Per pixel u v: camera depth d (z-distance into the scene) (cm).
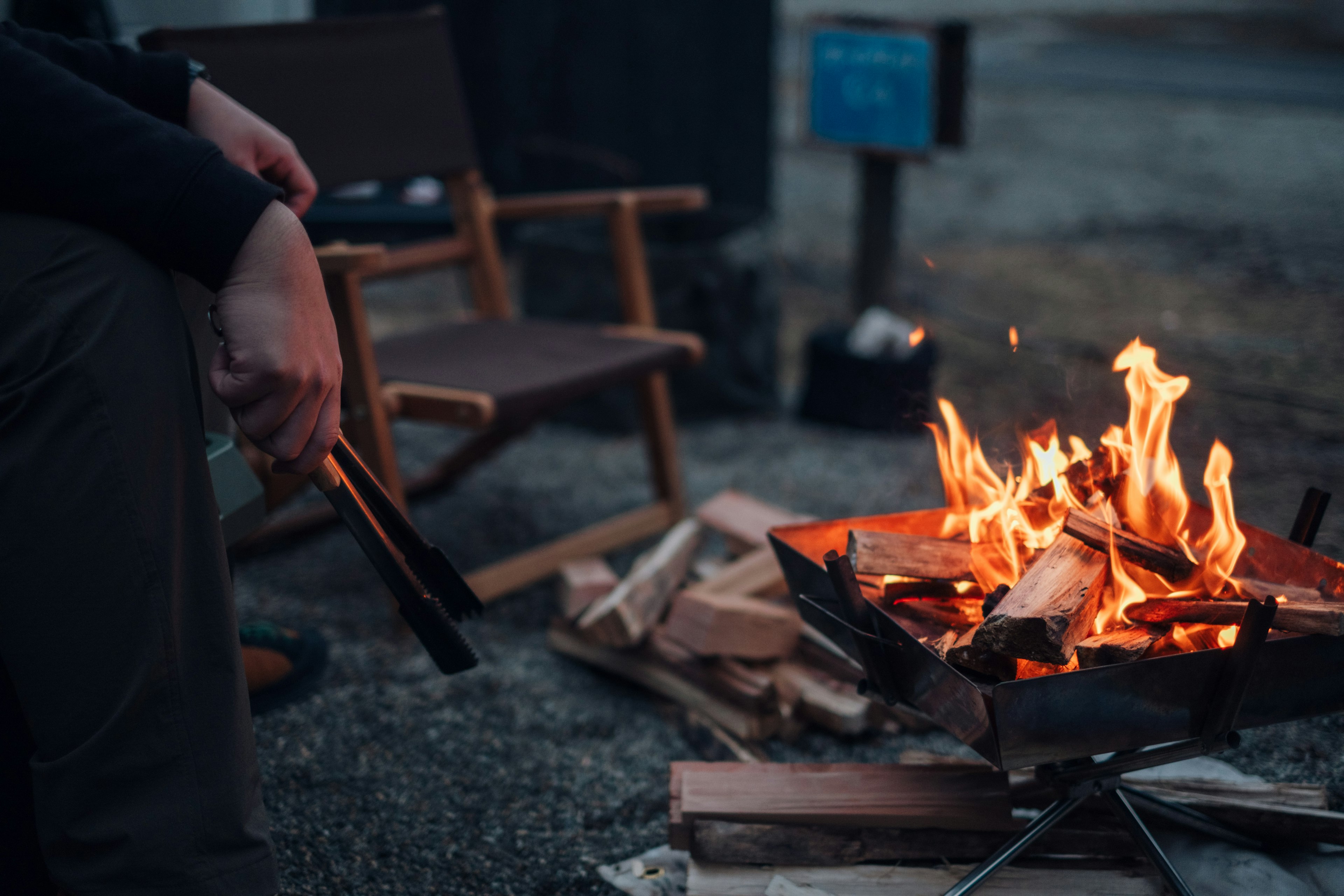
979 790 117
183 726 85
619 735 152
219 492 125
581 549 201
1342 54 1178
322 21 197
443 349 198
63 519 81
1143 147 705
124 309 82
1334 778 136
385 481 170
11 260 82
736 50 441
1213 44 1272
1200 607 100
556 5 425
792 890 111
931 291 391
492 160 443
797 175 647
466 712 157
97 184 83
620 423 280
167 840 84
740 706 146
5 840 88
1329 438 261
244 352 83
